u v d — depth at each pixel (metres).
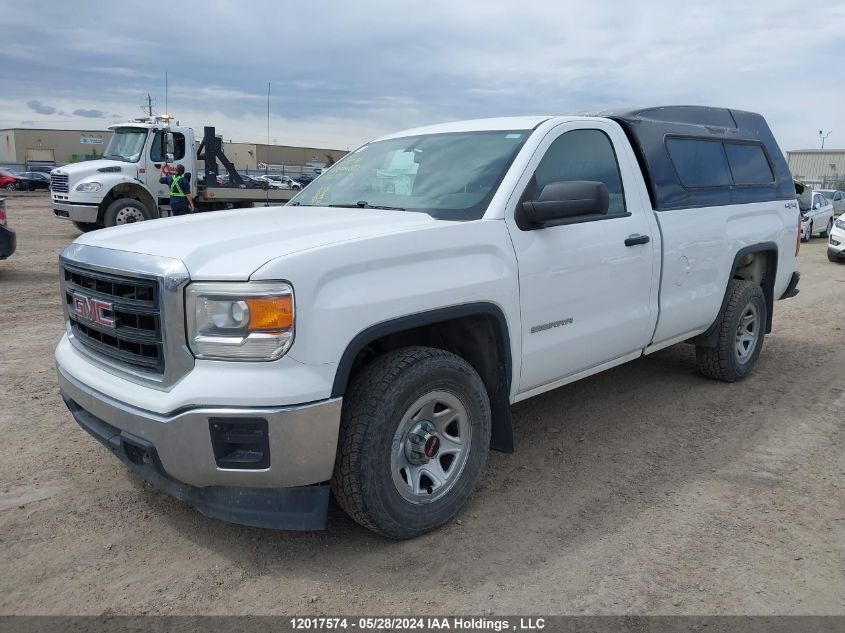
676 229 4.65
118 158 15.98
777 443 4.49
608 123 4.39
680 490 3.81
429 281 3.12
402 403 3.02
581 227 3.94
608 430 4.69
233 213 3.94
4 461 4.00
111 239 3.25
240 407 2.66
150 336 2.83
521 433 4.64
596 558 3.12
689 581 2.96
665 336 4.77
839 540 3.30
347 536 3.29
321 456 2.81
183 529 3.33
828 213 21.66
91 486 3.73
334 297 2.80
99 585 2.88
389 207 3.88
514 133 4.00
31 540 3.20
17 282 9.96
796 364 6.40
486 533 3.33
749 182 5.64
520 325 3.57
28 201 31.69
